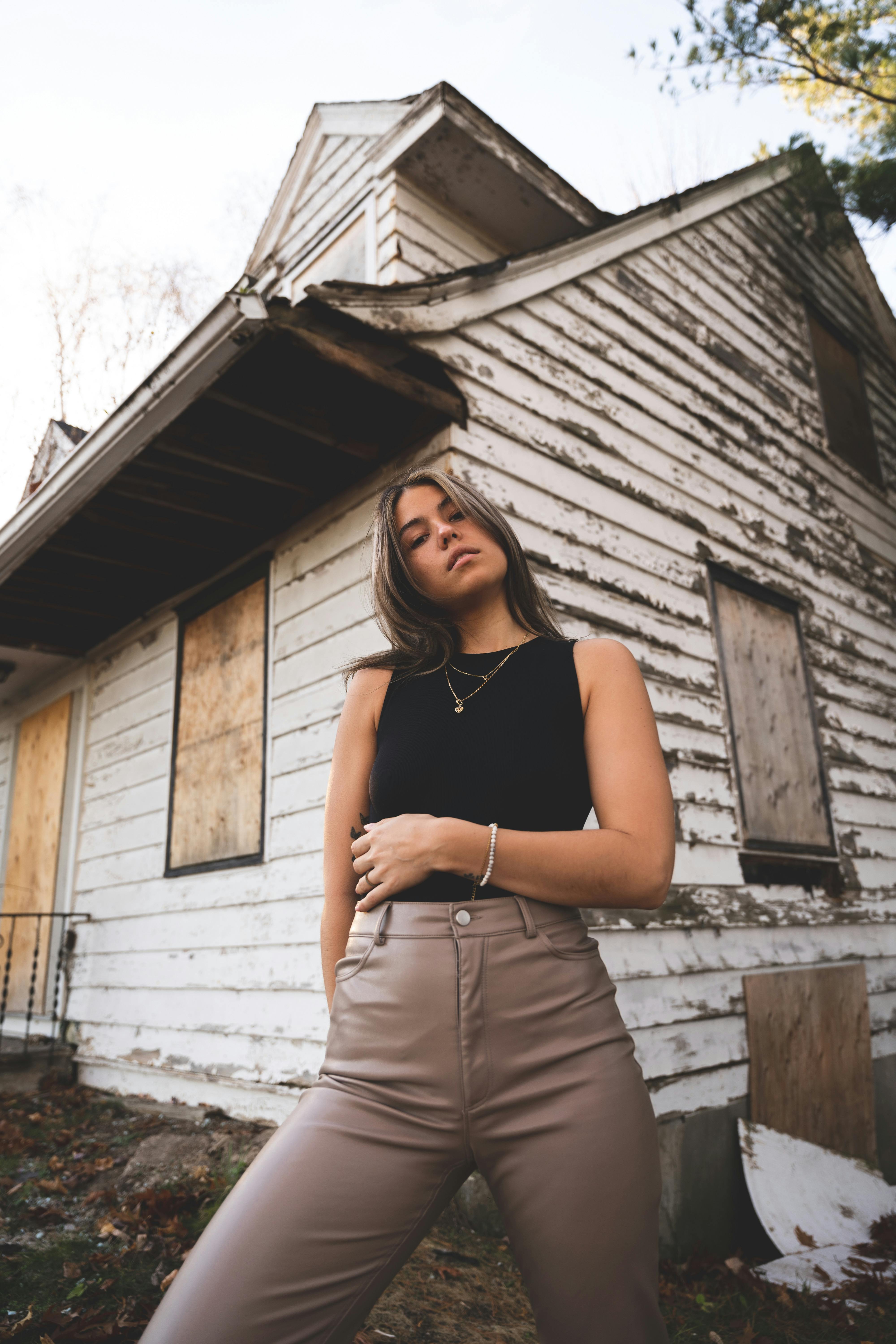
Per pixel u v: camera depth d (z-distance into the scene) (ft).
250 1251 2.82
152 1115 14.61
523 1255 3.01
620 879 3.24
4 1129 13.43
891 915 18.49
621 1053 3.19
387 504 4.20
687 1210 11.55
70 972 19.27
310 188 18.85
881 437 25.62
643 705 3.63
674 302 18.21
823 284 24.79
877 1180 13.78
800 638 18.72
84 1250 8.72
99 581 17.34
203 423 12.09
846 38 23.79
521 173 15.65
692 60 24.95
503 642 4.03
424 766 3.60
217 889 15.05
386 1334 7.16
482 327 12.98
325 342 10.30
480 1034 3.12
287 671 14.30
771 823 15.85
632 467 15.33
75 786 20.95
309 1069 12.13
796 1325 9.30
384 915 3.42
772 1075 13.70
